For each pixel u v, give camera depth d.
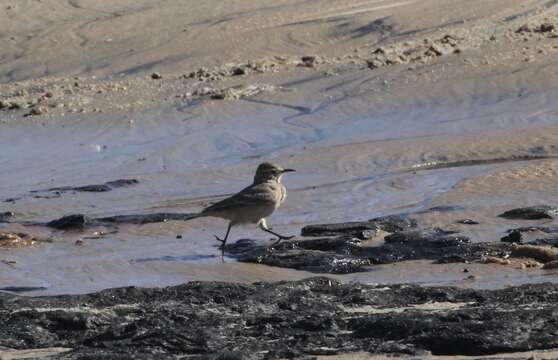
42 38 35.50
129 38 34.66
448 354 8.29
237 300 10.12
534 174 17.02
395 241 13.71
